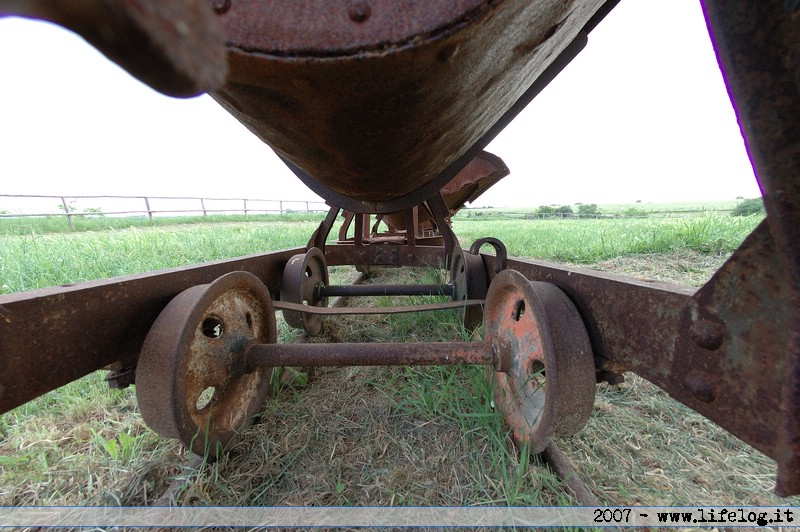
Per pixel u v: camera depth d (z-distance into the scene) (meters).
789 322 0.66
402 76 0.95
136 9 0.26
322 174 1.74
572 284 1.52
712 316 0.86
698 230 5.41
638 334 1.13
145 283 1.43
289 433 1.73
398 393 2.05
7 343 0.92
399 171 1.70
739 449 1.63
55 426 1.83
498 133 2.24
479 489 1.40
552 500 1.35
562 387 1.25
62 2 0.25
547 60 1.69
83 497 1.41
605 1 1.67
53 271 3.85
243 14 0.85
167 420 1.25
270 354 1.62
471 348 1.66
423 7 0.82
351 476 1.49
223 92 1.11
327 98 1.04
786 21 0.58
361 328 3.15
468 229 13.05
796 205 0.62
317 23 0.84
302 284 2.74
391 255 3.77
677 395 0.97
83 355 1.15
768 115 0.63
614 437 1.69
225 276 1.55
